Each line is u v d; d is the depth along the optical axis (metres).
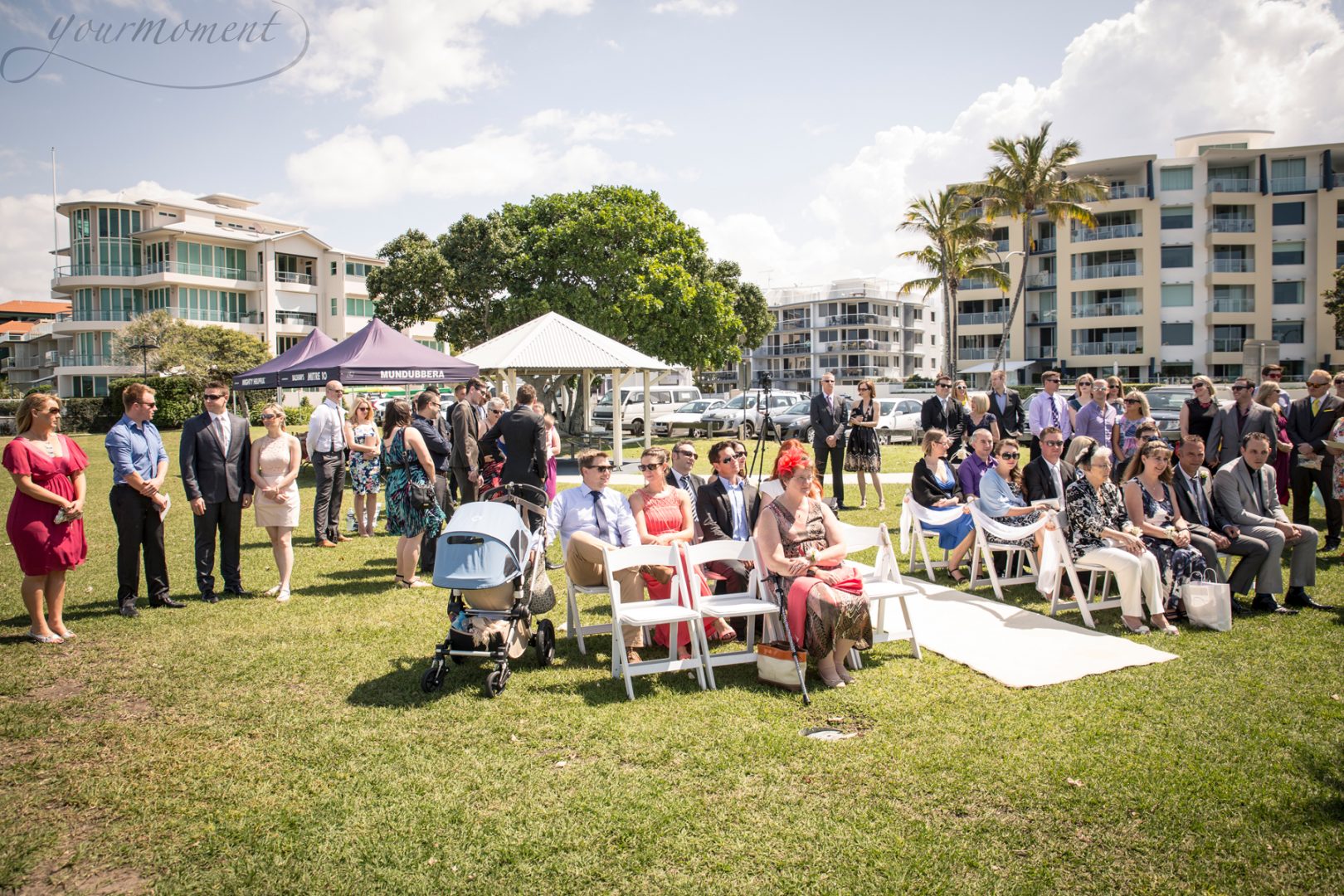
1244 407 9.14
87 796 3.77
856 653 5.54
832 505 8.67
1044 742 4.25
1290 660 5.47
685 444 7.21
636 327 29.00
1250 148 54.41
